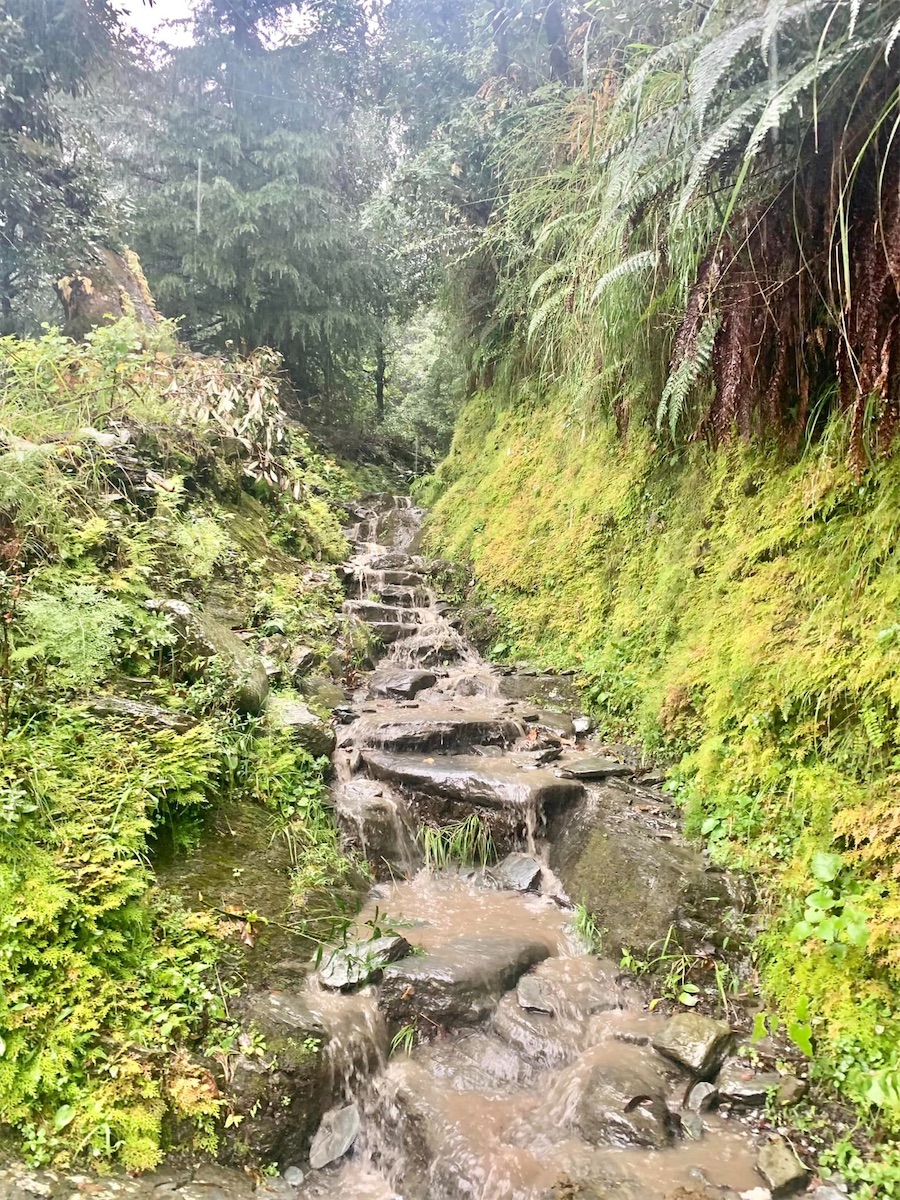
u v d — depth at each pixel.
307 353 13.43
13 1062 2.05
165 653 3.62
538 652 5.62
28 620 3.07
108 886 2.46
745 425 3.69
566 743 4.51
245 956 2.71
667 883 3.12
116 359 4.89
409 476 14.06
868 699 2.78
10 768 2.54
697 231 3.21
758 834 3.11
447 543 7.76
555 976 2.99
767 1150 2.18
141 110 11.24
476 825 3.83
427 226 7.92
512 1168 2.21
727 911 2.94
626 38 4.51
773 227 2.94
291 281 11.88
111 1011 2.29
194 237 11.09
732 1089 2.38
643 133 2.94
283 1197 2.22
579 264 4.52
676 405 3.32
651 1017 2.77
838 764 2.89
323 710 4.53
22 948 2.21
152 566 4.06
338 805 3.73
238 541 5.61
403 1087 2.54
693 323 3.26
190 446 5.57
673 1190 2.07
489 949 3.06
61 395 4.57
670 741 3.98
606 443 5.59
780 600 3.46
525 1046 2.69
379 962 2.89
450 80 7.76
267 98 11.88
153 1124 2.13
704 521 4.31
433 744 4.38
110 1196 1.92
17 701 2.80
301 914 3.02
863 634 2.90
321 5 10.50
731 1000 2.70
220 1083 2.31
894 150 2.41
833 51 2.38
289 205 11.36
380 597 6.79
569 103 5.47
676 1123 2.32
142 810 2.70
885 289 2.58
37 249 7.17
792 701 3.12
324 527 7.53
